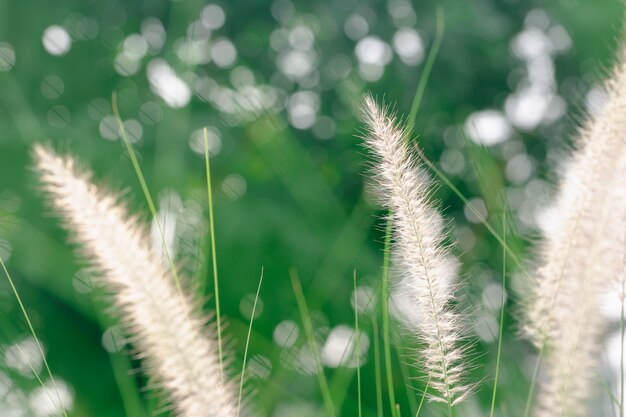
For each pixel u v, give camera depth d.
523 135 1.29
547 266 0.69
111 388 1.24
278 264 1.14
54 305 1.24
